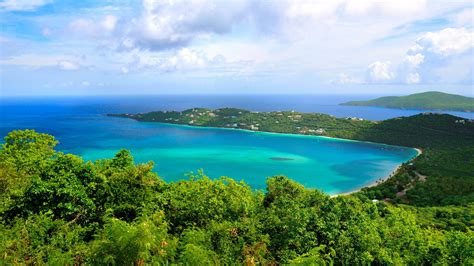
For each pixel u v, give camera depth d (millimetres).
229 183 16578
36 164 17984
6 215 11859
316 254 10047
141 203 13078
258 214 13930
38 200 12156
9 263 8258
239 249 10953
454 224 30422
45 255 9352
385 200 53188
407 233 13766
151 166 14555
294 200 15414
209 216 13148
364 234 12664
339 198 15391
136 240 7434
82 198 12484
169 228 11367
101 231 10016
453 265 12672
